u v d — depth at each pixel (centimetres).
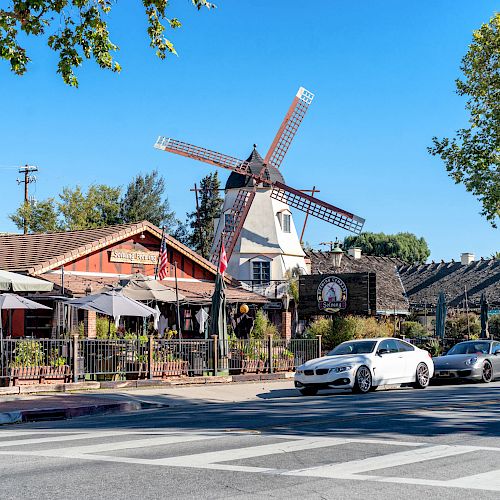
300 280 3478
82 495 707
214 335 2509
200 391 2130
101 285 3002
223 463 867
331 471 819
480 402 1664
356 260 6506
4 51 1702
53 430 1263
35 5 1647
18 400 1794
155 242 3403
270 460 886
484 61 3484
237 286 3772
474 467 844
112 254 3203
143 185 7688
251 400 1978
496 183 3450
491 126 3475
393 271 6612
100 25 1711
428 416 1357
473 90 3531
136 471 821
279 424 1248
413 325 4559
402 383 2295
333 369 2059
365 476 791
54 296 2558
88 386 2092
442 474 804
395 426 1209
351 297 3331
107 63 1741
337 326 3306
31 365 2048
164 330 3238
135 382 2192
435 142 3622
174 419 1403
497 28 3447
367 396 1941
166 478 783
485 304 4050
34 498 695
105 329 2823
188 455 923
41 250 3203
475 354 2505
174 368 2347
